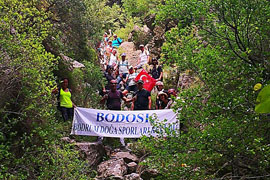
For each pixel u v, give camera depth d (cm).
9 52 655
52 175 671
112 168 837
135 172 855
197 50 685
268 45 605
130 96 1253
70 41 1344
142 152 922
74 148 856
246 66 564
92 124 955
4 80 659
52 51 1125
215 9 602
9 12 721
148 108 1005
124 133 948
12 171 634
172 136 593
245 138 543
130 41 2298
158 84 1049
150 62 1781
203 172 575
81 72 1228
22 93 696
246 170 596
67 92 982
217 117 558
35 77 686
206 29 647
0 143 663
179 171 566
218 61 614
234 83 583
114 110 972
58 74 1144
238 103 541
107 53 1839
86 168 747
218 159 605
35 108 673
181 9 631
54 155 693
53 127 730
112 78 1292
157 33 1995
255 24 588
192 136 570
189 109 593
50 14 1093
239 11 578
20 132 718
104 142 1026
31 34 720
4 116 631
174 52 645
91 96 1210
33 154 689
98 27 1703
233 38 605
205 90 625
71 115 1014
